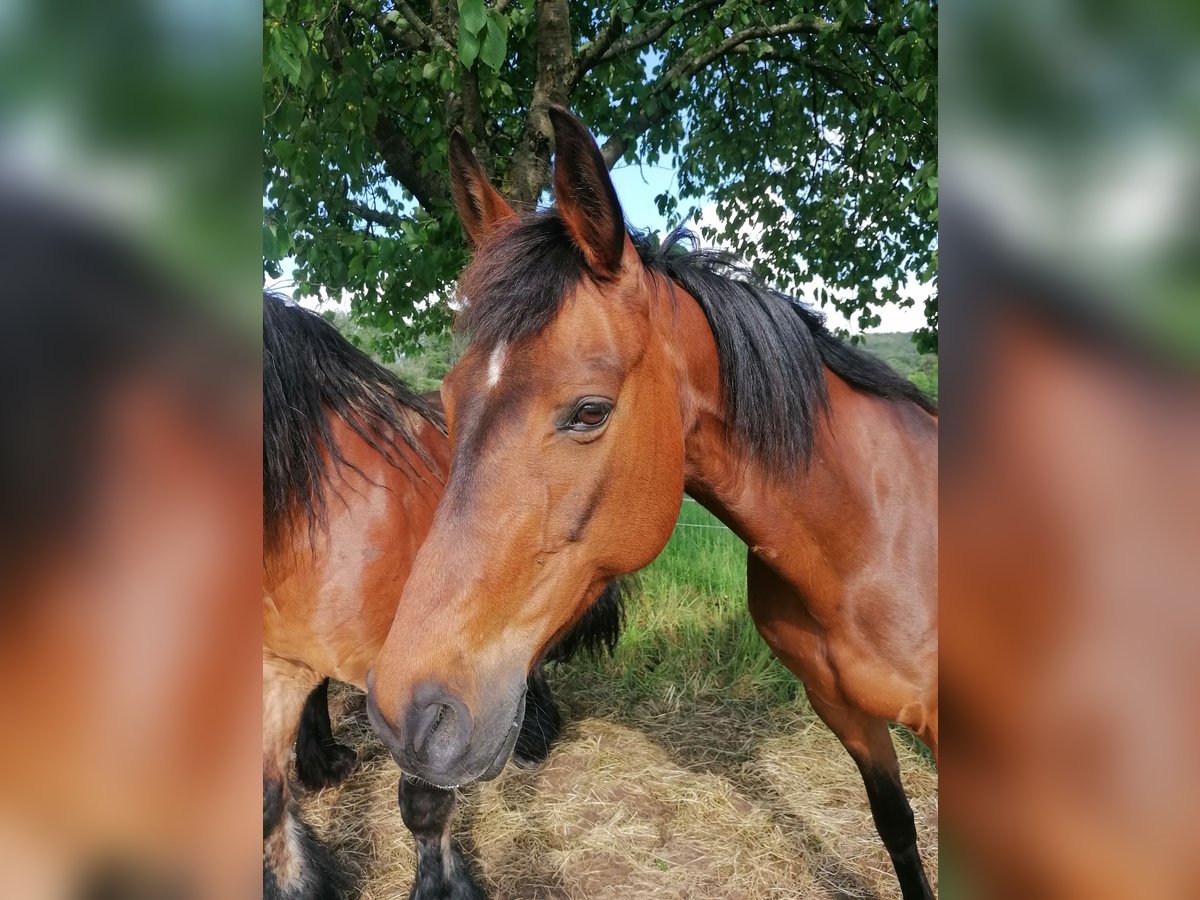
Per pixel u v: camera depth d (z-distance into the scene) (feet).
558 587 4.01
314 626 6.48
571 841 8.55
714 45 11.12
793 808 9.08
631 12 9.58
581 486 3.94
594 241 4.02
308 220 10.06
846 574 5.11
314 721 9.77
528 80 13.34
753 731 10.85
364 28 11.16
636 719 11.27
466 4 6.33
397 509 6.71
